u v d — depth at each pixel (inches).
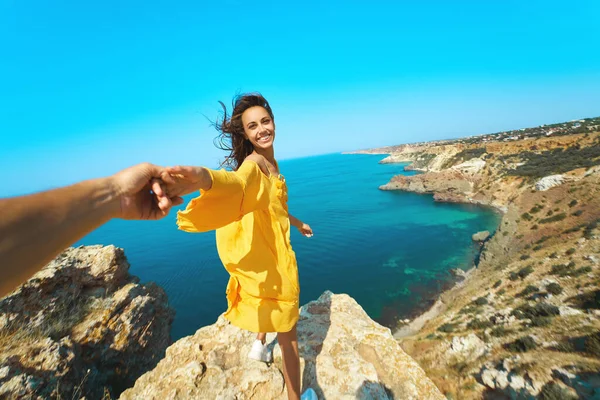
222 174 61.3
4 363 267.7
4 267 27.6
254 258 94.2
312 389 125.8
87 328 360.5
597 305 549.6
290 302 98.6
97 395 335.3
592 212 1128.2
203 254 1688.0
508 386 392.2
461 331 697.0
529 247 1154.7
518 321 627.8
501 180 2351.1
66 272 385.7
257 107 99.3
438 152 4729.3
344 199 3309.5
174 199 54.0
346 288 1256.2
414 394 135.0
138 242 2153.1
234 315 100.7
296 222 149.3
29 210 30.3
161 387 138.5
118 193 41.9
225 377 139.3
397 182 3494.1
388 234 1927.9
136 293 443.2
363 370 140.1
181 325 989.2
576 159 1980.8
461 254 1473.9
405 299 1109.7
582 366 352.2
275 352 150.7
